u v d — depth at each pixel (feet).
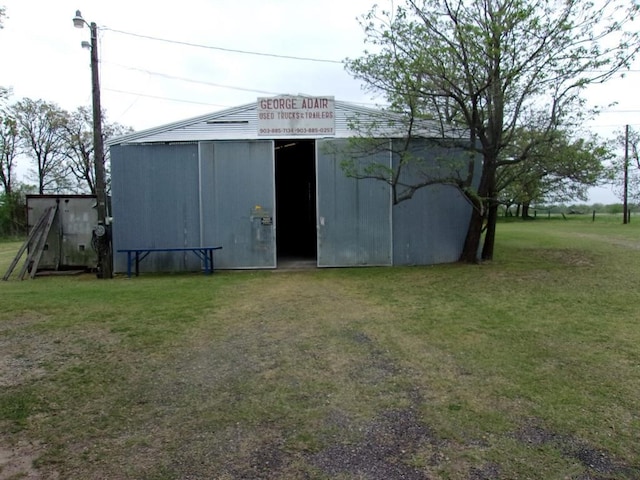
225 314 20.68
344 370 13.62
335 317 20.02
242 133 35.91
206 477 8.29
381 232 36.88
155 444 9.52
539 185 33.96
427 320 19.17
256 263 36.29
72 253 38.42
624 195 98.12
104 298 24.50
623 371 13.12
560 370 13.26
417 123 34.99
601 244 48.88
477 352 14.96
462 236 38.09
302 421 10.46
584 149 30.76
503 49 28.58
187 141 35.73
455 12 29.14
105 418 10.71
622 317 19.06
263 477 8.29
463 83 30.96
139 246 36.01
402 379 12.84
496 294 24.18
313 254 48.62
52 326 18.61
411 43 29.66
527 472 8.35
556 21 28.32
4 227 109.40
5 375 13.38
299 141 39.42
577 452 9.01
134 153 35.68
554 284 26.58
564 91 30.40
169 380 13.00
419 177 36.65
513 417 10.47
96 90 33.60
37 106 111.86
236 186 36.04
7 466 8.70
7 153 106.32
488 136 33.27
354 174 33.86
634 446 9.20
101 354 15.21
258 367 13.97
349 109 36.11
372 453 9.07
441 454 8.98
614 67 28.71
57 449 9.33
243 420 10.54
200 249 34.45
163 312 21.08
